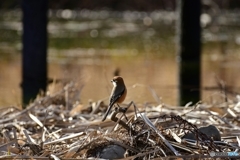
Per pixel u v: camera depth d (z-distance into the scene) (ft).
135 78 52.31
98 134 22.02
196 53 59.57
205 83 50.21
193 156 19.53
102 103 30.19
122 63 64.08
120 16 133.90
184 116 27.04
